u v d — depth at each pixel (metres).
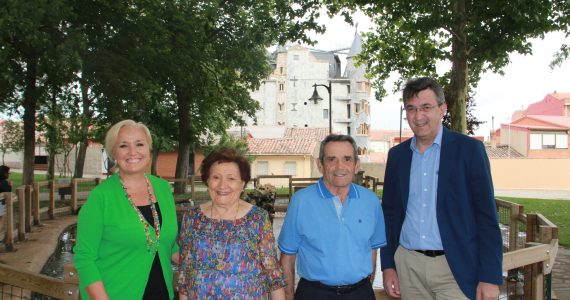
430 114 3.40
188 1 18.69
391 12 14.76
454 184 3.35
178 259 3.51
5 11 12.75
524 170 44.38
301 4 18.47
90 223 3.07
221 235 3.06
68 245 11.00
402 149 3.66
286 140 43.00
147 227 3.15
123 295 3.09
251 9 20.59
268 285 3.14
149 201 3.27
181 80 20.75
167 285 3.23
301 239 3.52
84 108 24.91
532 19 12.77
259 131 53.81
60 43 15.87
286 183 36.59
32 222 12.84
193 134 25.66
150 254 3.16
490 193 3.28
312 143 42.44
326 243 3.40
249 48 21.69
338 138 3.44
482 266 3.24
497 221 3.26
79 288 3.28
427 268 3.46
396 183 3.67
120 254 3.13
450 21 13.44
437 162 3.46
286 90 69.12
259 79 26.41
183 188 20.11
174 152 42.75
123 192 3.19
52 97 21.88
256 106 27.81
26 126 19.38
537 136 48.88
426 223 3.46
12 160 56.88
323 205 3.45
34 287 3.57
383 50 19.62
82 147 27.38
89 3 16.69
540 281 3.98
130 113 19.23
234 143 35.75
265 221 3.19
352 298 3.40
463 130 13.77
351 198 3.48
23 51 17.81
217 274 3.01
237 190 3.13
